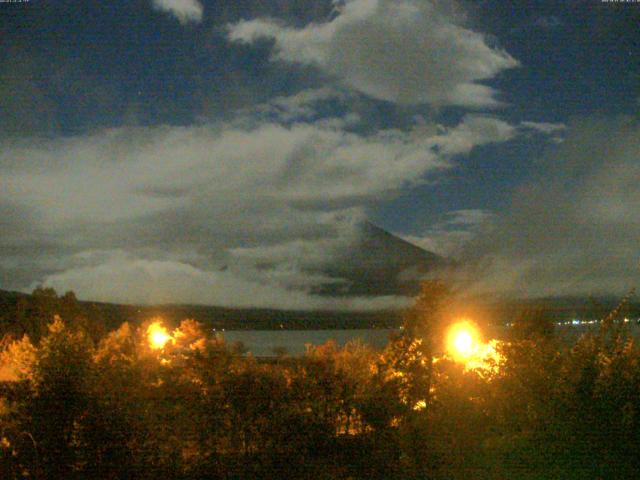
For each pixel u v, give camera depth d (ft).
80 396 25.62
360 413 28.48
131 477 25.36
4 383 26.20
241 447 27.25
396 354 29.96
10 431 25.22
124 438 25.52
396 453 27.30
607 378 23.02
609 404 22.71
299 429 27.61
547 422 23.22
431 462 25.84
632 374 22.94
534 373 24.22
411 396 29.14
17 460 25.03
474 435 25.20
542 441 23.30
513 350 25.46
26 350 31.19
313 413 28.17
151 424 26.21
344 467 26.76
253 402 27.53
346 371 29.37
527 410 23.88
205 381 27.61
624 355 23.68
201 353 28.37
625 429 22.52
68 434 25.34
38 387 25.67
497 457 24.00
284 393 28.19
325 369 28.91
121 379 26.78
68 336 27.73
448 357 29.17
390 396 28.68
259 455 26.99
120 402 26.04
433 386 28.84
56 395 25.52
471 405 25.76
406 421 27.55
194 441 26.73
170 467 26.00
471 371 26.45
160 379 27.76
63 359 26.48
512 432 24.08
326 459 27.30
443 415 26.16
